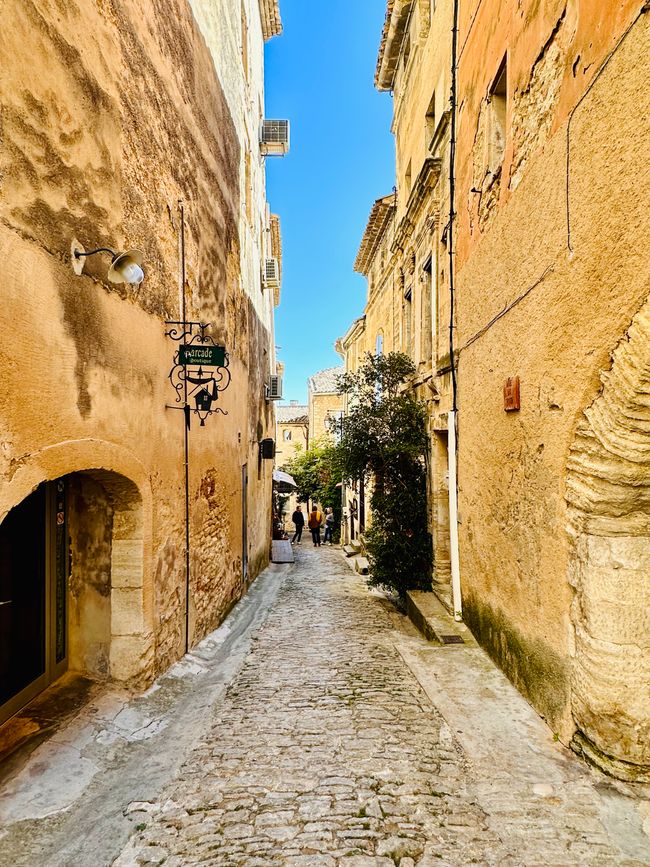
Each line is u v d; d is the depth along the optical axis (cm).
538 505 381
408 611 754
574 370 325
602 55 285
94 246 340
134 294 406
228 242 773
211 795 289
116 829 259
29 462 268
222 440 718
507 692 423
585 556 311
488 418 509
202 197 611
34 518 377
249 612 784
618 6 268
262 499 1306
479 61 542
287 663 528
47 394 285
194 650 548
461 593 623
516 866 230
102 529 415
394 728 369
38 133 278
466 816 266
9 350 251
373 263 1591
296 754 334
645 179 250
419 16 928
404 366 905
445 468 777
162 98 474
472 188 562
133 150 405
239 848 243
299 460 2931
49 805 275
